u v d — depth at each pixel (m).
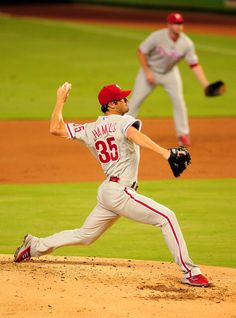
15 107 68.56
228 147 54.59
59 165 49.19
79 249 32.91
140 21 133.50
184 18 139.62
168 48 51.66
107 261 30.16
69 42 109.00
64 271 27.86
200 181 44.94
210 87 50.75
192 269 27.00
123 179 27.08
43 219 37.00
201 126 62.00
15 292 25.41
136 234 35.28
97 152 27.38
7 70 87.44
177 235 26.97
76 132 27.72
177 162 25.78
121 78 82.88
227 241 34.00
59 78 83.00
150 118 65.19
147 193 42.00
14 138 57.16
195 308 24.78
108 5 160.25
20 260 28.92
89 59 94.88
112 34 117.12
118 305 24.77
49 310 24.19
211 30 123.38
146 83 52.97
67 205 39.56
